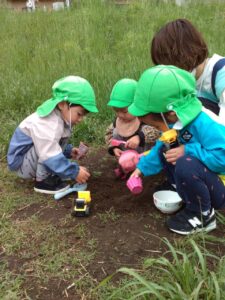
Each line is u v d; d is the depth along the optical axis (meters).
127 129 1.24
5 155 1.38
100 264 0.86
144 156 1.06
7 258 0.89
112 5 3.77
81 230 0.97
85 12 3.37
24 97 1.75
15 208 1.08
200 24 2.82
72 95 1.08
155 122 0.91
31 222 1.02
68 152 1.25
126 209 1.06
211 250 0.90
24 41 2.74
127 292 0.77
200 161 0.91
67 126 1.16
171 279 0.75
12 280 0.82
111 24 3.10
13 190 1.18
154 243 0.93
